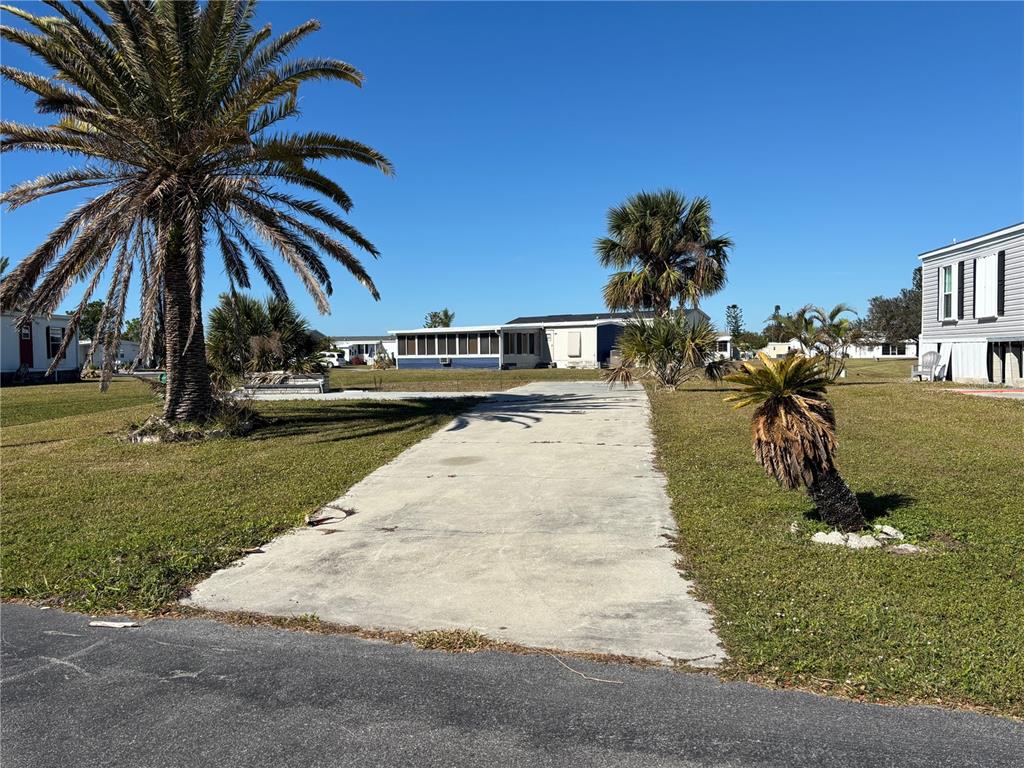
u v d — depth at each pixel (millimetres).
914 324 60125
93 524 6539
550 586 4758
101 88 10844
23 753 2928
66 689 3477
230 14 11234
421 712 3170
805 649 3605
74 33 10812
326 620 4305
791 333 25422
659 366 17891
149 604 4598
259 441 11180
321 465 9070
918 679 3266
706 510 6352
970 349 18297
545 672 3535
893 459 8148
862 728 2930
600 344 39594
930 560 4832
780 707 3117
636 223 21844
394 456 9641
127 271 10719
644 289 22297
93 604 4625
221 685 3480
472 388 21297
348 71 11156
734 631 3885
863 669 3389
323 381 19500
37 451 10859
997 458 8023
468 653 3787
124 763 2836
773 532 5613
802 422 5414
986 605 4047
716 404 14062
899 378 23516
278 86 11094
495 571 5098
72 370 35938
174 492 7797
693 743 2854
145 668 3691
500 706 3203
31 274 10367
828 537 5391
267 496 7523
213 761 2830
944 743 2803
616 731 2961
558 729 2992
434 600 4582
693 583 4711
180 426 11477
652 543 5598
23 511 7105
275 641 4004
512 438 10820
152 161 11508
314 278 11102
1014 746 2770
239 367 18172
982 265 17641
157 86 10875
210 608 4543
